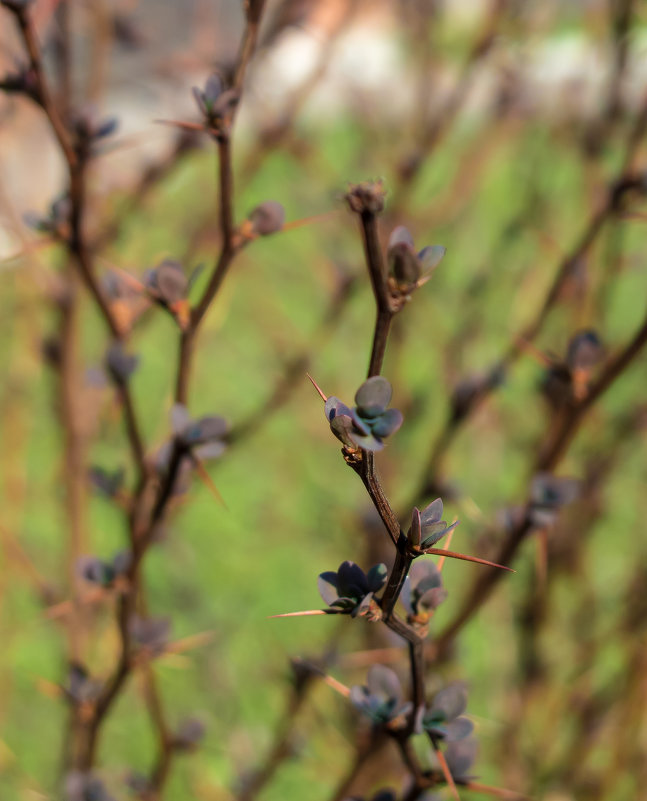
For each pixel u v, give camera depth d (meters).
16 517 0.88
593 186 0.78
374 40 0.95
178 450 0.45
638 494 0.95
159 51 0.77
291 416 1.12
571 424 0.49
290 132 0.85
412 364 1.07
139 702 0.93
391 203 0.79
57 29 0.65
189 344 0.46
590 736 0.74
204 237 0.77
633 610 0.75
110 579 0.48
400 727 0.41
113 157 0.75
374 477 0.37
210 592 1.14
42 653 1.01
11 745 0.94
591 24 0.85
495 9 0.80
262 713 0.93
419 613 0.39
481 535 0.67
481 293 0.91
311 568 1.17
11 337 0.88
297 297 1.16
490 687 0.87
